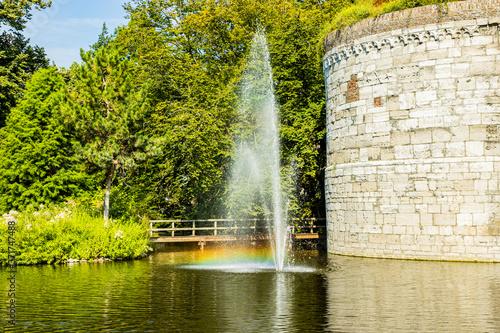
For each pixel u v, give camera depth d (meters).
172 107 32.62
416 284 14.80
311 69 32.38
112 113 25.92
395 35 21.09
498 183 19.50
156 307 12.04
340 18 23.91
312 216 33.28
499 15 19.48
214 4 37.72
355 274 17.05
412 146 20.75
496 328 9.80
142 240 24.86
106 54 26.66
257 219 30.88
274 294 13.60
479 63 19.73
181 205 34.78
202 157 30.44
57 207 25.80
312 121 30.98
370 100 21.89
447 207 20.02
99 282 15.95
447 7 20.08
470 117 19.81
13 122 31.30
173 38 37.41
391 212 21.19
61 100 25.73
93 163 25.48
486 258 19.45
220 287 14.87
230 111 32.47
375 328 9.88
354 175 22.48
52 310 11.77
